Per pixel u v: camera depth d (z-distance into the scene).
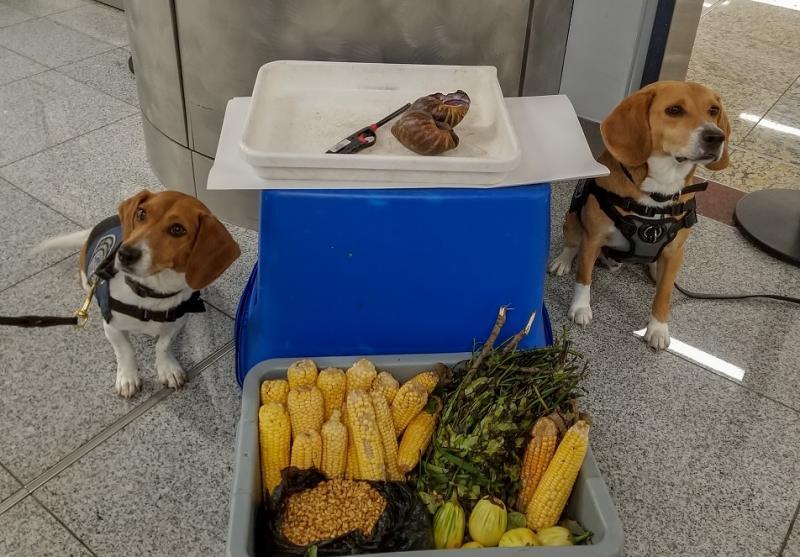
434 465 0.91
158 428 1.07
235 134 1.06
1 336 1.20
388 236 0.99
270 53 1.28
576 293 1.29
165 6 1.31
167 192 0.96
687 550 0.95
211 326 1.26
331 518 0.84
